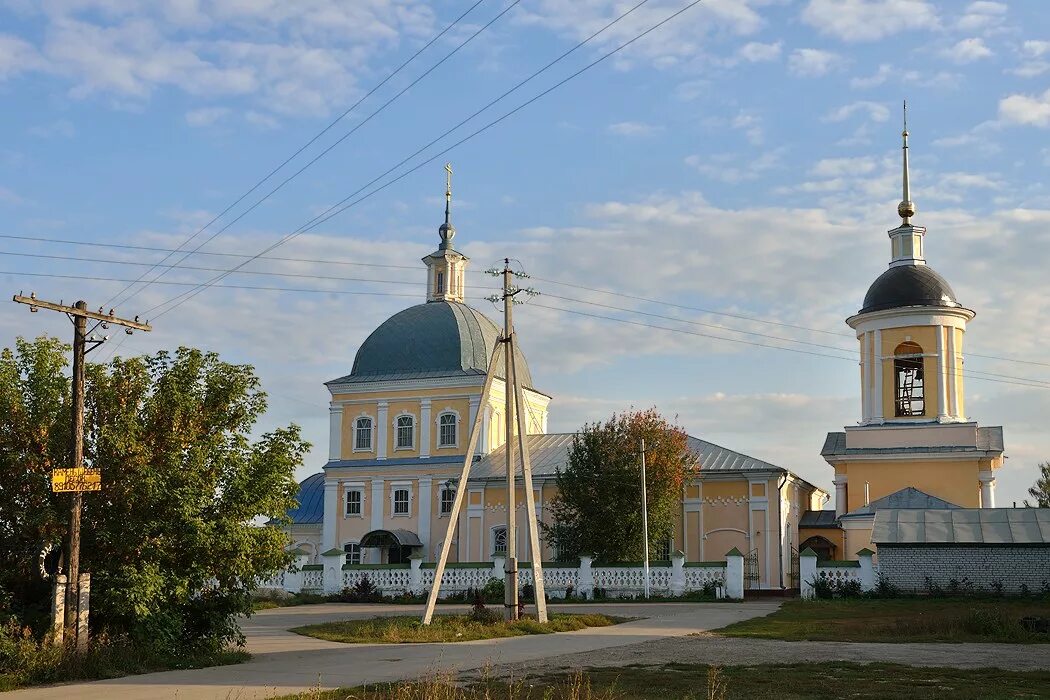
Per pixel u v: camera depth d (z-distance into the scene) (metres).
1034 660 19.39
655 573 44.25
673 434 50.66
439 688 14.91
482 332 64.62
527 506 31.47
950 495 50.94
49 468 22.16
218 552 22.55
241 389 23.89
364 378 63.72
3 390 21.98
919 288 52.41
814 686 15.93
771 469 53.25
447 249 66.88
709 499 54.25
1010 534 38.59
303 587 48.97
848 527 49.31
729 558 43.09
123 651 20.22
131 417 22.42
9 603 21.27
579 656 20.95
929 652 20.95
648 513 48.66
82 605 20.77
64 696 16.19
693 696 15.07
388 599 46.12
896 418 52.38
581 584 44.94
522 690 15.86
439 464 61.22
